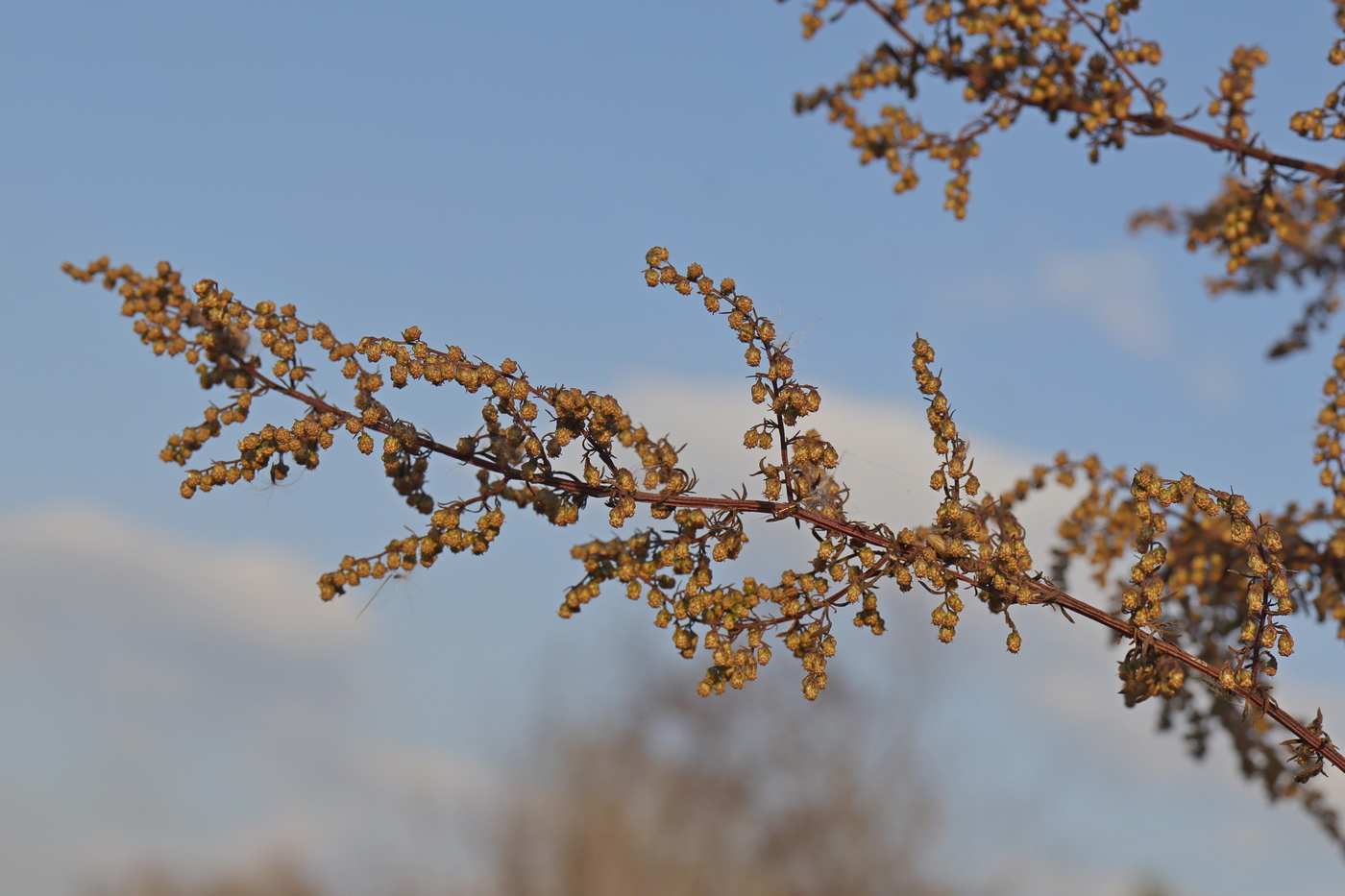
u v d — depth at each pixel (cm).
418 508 270
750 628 263
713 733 1944
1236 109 307
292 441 260
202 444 262
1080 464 423
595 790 1936
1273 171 314
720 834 1889
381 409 265
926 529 262
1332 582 351
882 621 265
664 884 1866
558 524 264
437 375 263
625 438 261
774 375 269
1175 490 268
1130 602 269
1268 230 337
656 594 265
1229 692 270
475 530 263
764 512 269
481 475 270
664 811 1927
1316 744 267
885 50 290
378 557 261
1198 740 418
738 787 1895
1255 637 270
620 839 1900
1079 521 421
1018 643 264
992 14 288
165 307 263
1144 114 302
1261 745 407
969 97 294
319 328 267
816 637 263
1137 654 274
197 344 262
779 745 1884
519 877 1905
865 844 1755
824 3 282
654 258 274
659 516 266
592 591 269
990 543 269
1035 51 292
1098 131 303
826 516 265
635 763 1966
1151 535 275
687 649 263
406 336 266
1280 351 430
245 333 266
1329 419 328
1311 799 404
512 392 265
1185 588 386
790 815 1841
